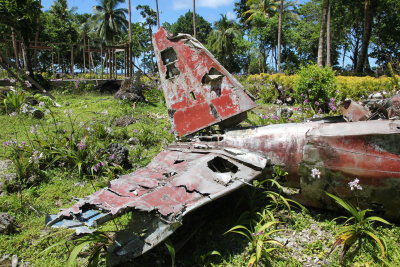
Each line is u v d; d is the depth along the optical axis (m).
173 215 3.05
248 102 4.71
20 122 9.12
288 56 44.84
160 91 14.66
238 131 4.70
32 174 5.51
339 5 28.67
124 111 11.19
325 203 4.07
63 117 10.20
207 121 5.03
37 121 9.36
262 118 7.91
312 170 3.76
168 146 5.09
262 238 3.33
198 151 4.47
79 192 5.19
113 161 6.05
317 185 3.95
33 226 4.21
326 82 11.20
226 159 4.11
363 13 28.97
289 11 42.69
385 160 3.52
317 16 38.03
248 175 3.83
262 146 4.36
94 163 5.84
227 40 45.50
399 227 3.77
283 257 3.46
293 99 13.83
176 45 5.23
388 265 3.03
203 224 4.05
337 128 3.87
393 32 29.58
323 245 3.66
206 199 3.30
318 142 3.87
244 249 3.62
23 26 14.85
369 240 3.58
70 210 3.12
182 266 3.43
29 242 3.86
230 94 4.82
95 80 18.69
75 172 5.87
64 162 6.05
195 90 5.09
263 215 3.96
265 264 3.33
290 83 14.45
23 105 10.05
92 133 7.70
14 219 4.21
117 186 3.59
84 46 21.09
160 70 5.44
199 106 5.08
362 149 3.63
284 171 4.25
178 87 5.27
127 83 13.33
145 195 3.26
